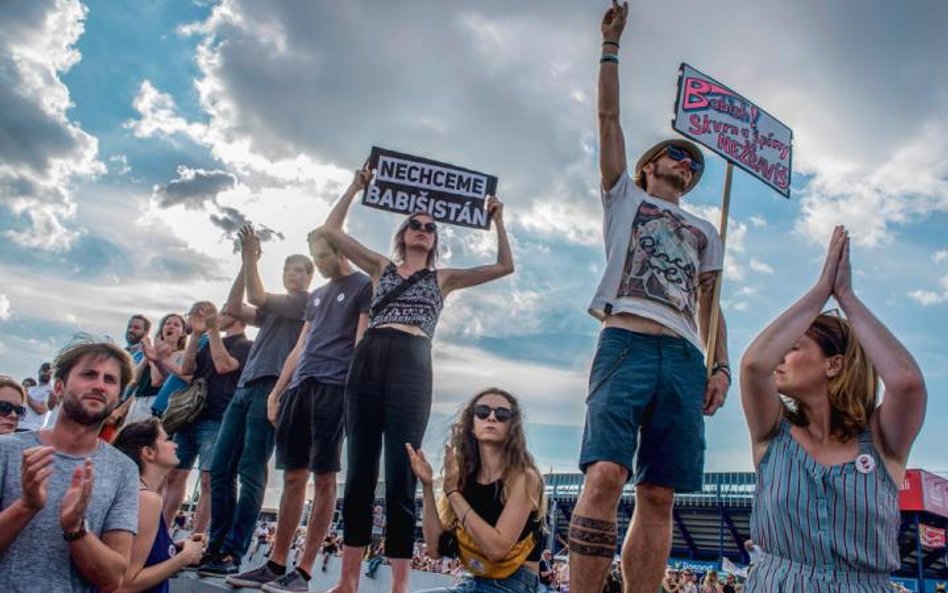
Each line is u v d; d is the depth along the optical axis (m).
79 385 3.29
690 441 3.35
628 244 3.68
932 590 32.66
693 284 3.73
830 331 2.28
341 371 4.79
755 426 2.35
